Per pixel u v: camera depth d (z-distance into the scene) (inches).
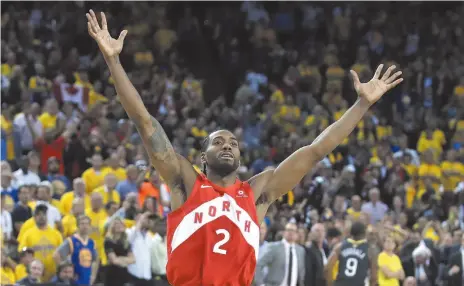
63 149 844.6
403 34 1318.9
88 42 1133.7
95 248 633.6
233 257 282.7
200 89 1127.0
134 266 629.3
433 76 1229.7
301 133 1050.7
